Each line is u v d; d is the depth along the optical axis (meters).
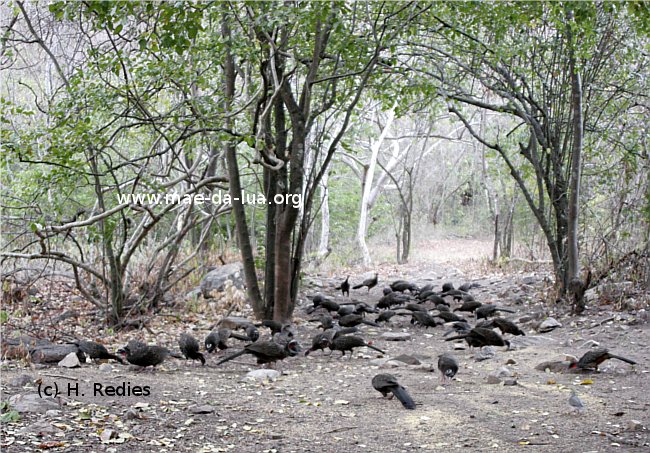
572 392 7.82
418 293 16.05
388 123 29.45
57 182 11.12
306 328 13.33
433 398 7.62
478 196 45.09
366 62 13.27
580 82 13.54
